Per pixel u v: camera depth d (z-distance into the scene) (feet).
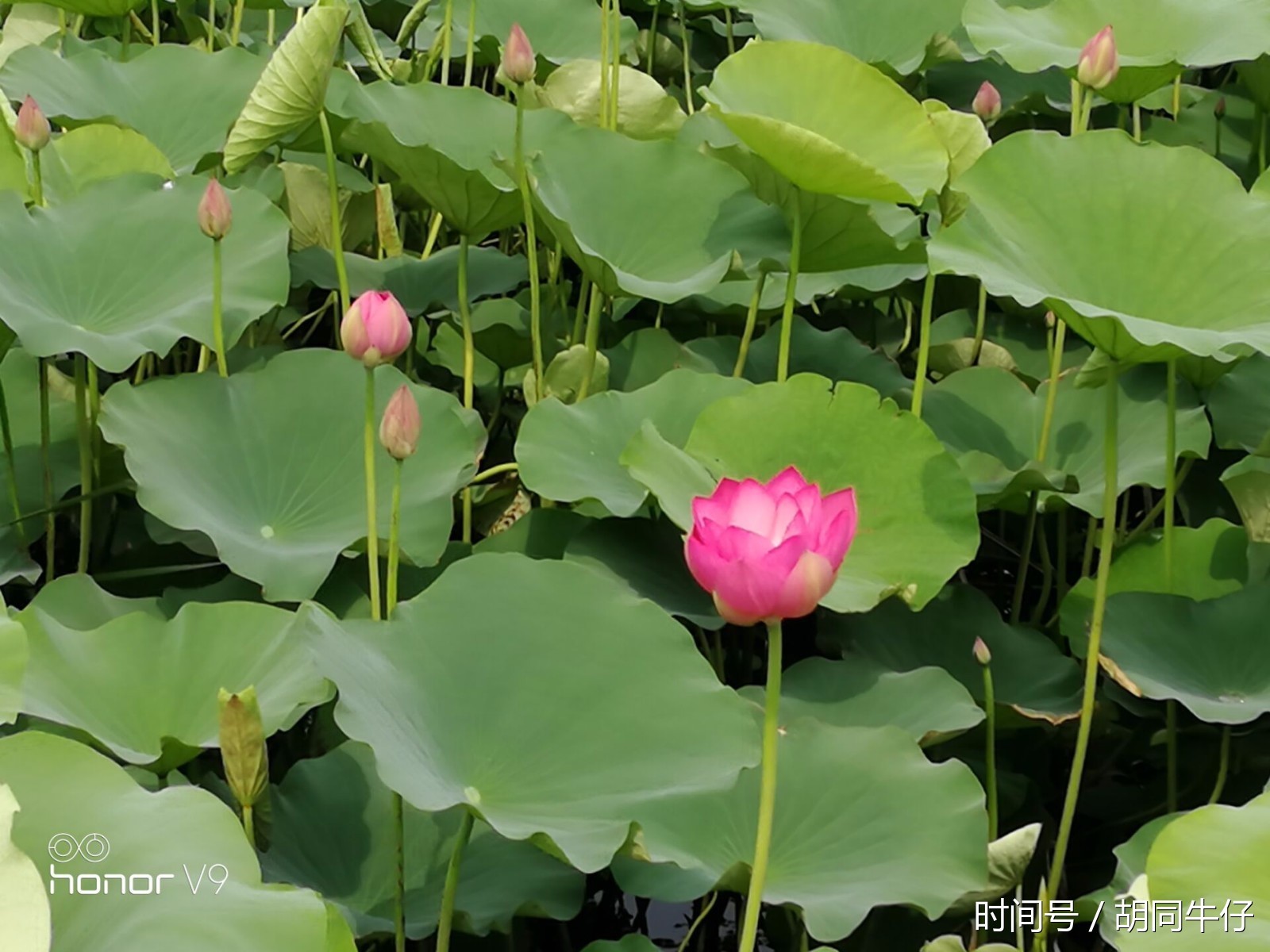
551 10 14.44
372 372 8.19
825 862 7.77
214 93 11.78
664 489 8.78
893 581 9.09
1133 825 9.71
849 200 9.51
